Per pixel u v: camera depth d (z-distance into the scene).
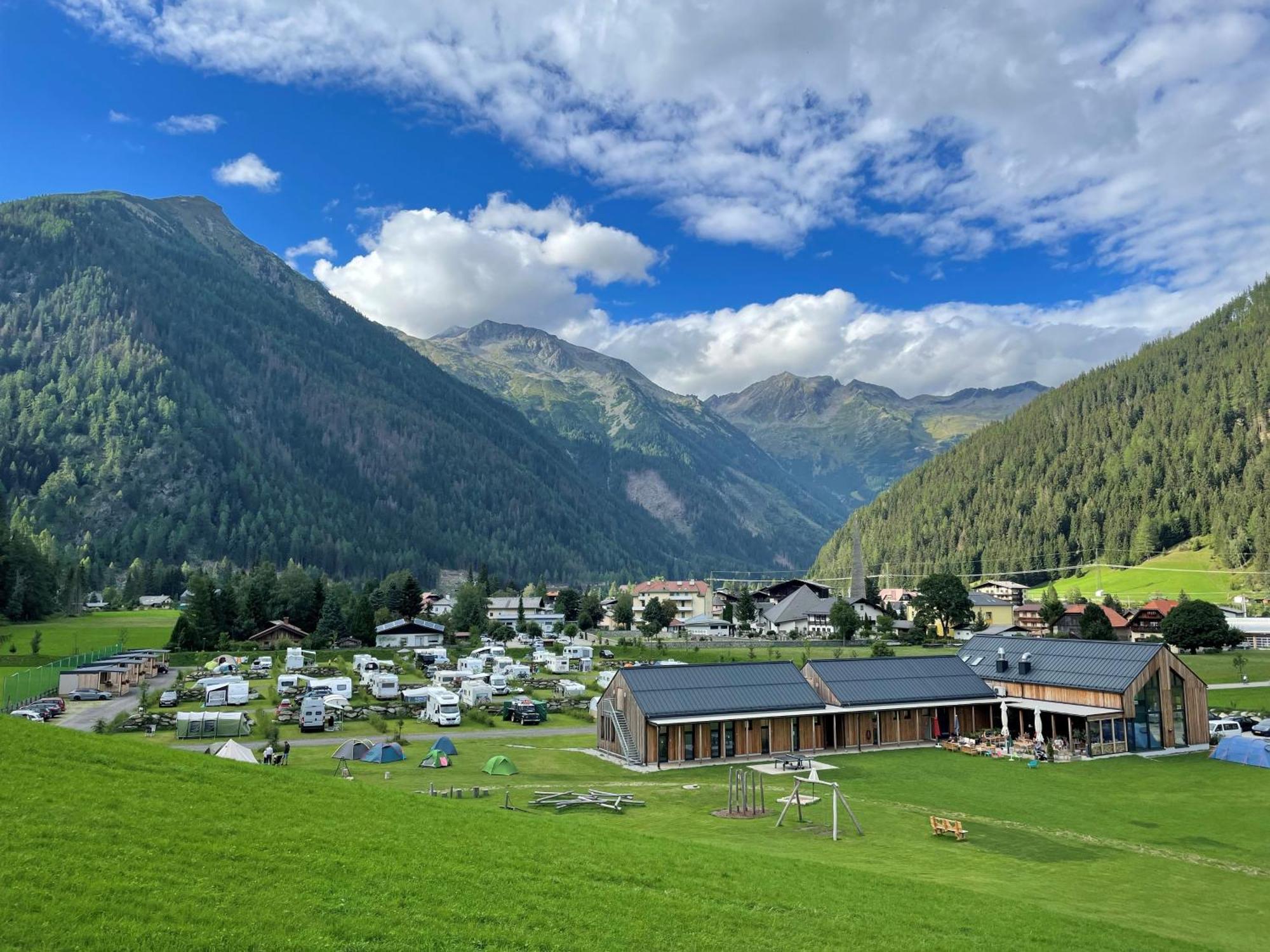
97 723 78.31
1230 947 30.06
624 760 69.06
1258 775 64.12
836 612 175.75
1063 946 27.62
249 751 60.72
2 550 185.75
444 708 87.88
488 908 23.94
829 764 68.94
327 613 166.75
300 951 19.47
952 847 43.44
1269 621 178.12
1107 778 63.19
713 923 25.56
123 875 21.92
